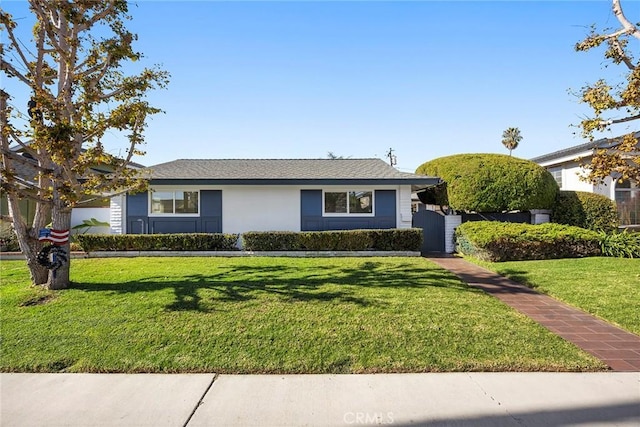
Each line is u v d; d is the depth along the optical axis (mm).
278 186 13266
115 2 6828
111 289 6879
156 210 13188
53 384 3771
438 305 5922
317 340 4633
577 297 6621
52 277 6840
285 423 3076
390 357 4223
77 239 12188
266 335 4777
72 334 4859
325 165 15273
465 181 13734
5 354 4367
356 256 11742
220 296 6383
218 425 3055
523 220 14117
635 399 3369
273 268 9172
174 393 3574
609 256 10711
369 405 3330
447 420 3088
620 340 4789
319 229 13242
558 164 16859
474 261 11086
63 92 6828
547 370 3957
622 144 8195
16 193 6492
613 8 8172
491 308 5820
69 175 6617
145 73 7320
